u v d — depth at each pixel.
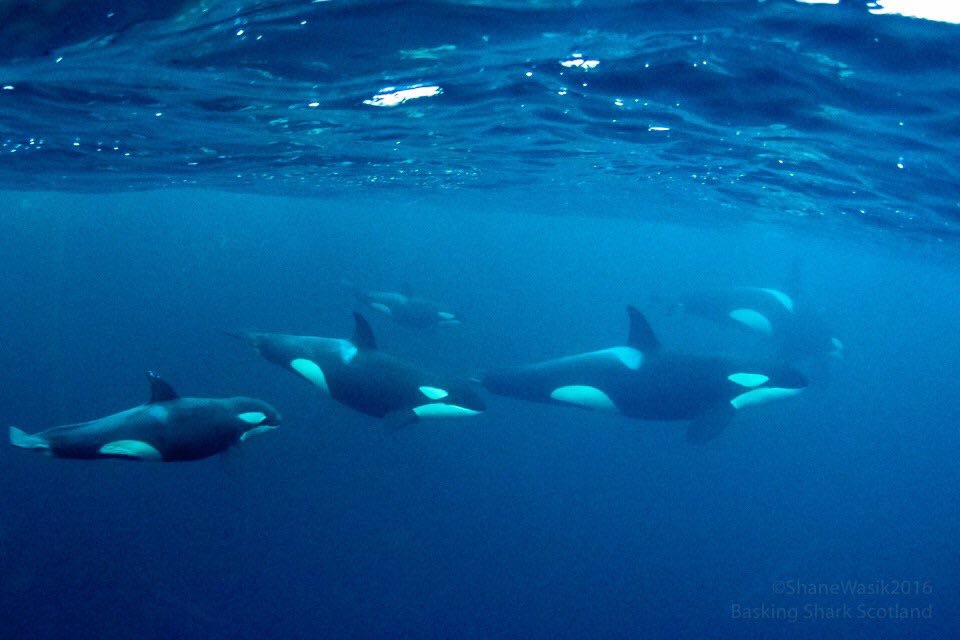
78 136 14.42
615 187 24.08
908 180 13.91
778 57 8.18
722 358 13.46
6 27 6.61
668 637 15.40
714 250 76.19
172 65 8.53
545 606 15.67
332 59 8.60
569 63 8.99
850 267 60.12
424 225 78.81
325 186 28.33
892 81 8.31
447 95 10.88
